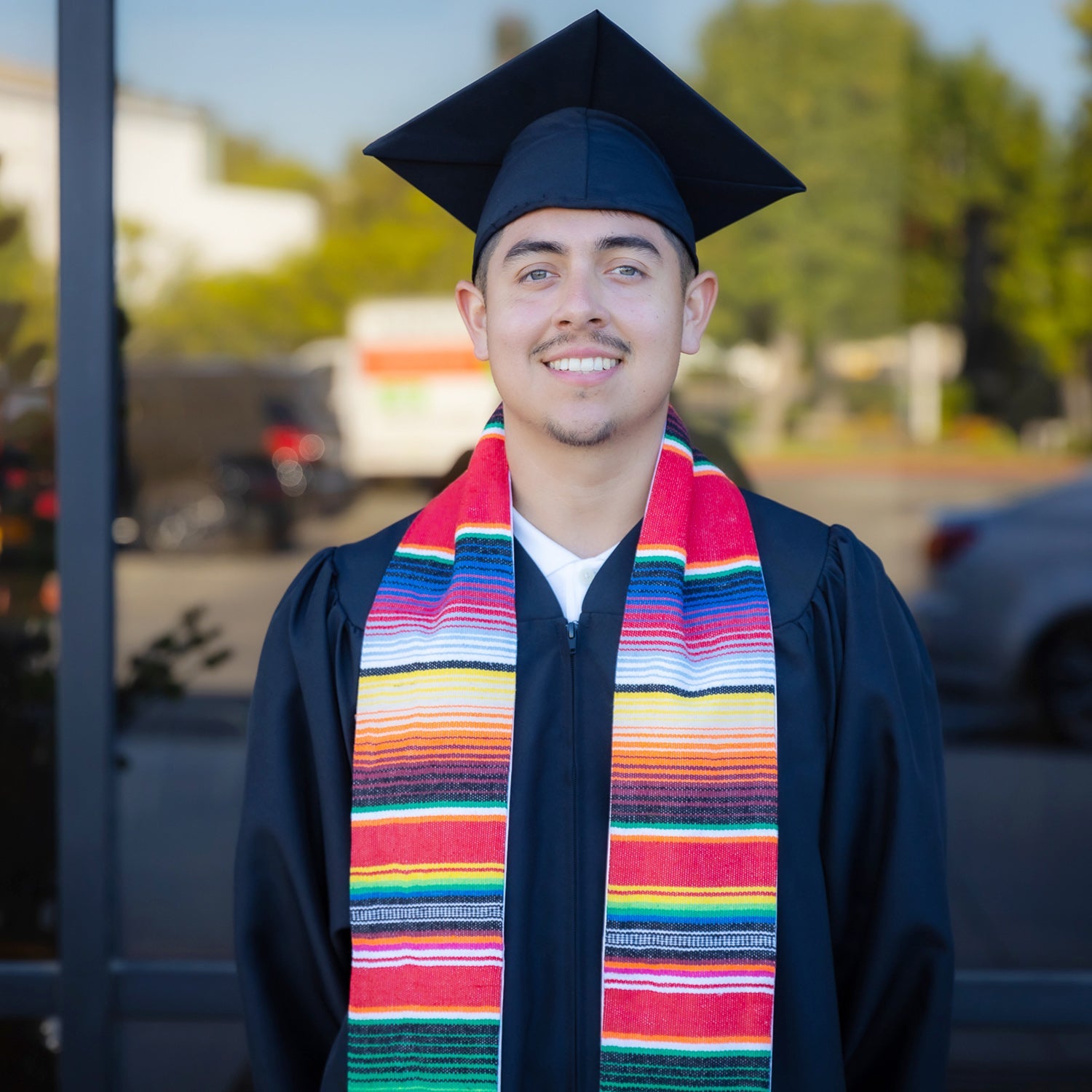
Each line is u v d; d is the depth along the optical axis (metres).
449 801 1.42
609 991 1.39
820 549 1.55
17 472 2.75
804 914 1.42
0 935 2.71
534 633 1.50
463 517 1.55
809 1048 1.40
